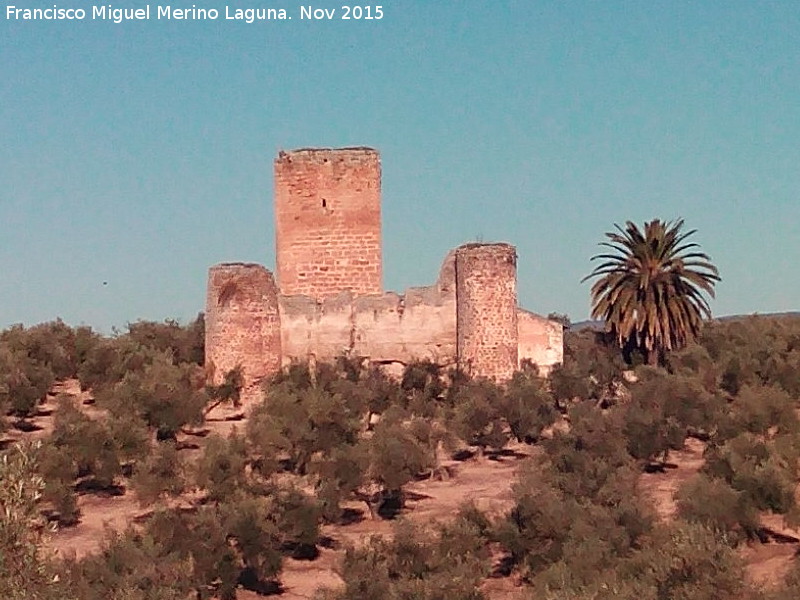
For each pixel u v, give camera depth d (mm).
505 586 29125
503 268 53625
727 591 22859
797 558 29438
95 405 52688
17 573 16625
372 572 27547
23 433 48344
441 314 55656
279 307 55844
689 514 31984
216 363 53250
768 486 32750
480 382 50281
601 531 29062
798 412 49250
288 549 33438
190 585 28078
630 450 42562
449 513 36281
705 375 54812
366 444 39281
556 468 37656
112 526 35281
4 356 54000
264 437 39688
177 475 36875
